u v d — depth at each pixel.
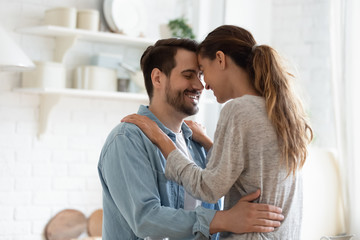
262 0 4.36
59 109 3.76
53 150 3.74
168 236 1.90
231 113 1.80
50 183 3.73
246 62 1.90
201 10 4.17
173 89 2.11
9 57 2.85
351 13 3.81
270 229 1.79
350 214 3.76
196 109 2.15
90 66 3.64
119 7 3.79
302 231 3.57
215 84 1.96
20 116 3.62
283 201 1.83
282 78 1.83
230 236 1.85
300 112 1.86
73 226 3.76
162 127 2.14
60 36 3.63
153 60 2.17
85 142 3.86
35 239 3.67
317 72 4.37
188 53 2.11
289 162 1.79
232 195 1.90
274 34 4.45
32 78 3.50
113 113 3.97
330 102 4.32
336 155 3.91
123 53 3.98
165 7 4.16
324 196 3.73
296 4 4.42
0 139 3.57
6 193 3.59
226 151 1.79
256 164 1.78
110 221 2.13
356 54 3.78
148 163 2.00
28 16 3.63
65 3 3.76
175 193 2.07
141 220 1.90
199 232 1.88
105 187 2.15
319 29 4.37
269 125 1.78
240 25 4.27
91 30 3.60
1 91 3.56
